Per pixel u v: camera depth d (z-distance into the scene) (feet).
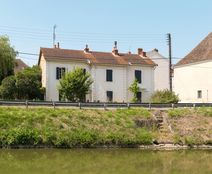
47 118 123.13
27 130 114.21
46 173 73.36
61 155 100.12
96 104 139.23
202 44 209.97
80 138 116.78
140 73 199.72
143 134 124.98
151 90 200.64
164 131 131.64
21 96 180.65
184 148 122.72
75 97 175.11
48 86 184.14
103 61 193.77
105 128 125.29
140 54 210.79
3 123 116.78
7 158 92.73
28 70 196.34
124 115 134.21
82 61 189.98
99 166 83.71
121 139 120.57
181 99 210.18
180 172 77.71
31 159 91.91
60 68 186.91
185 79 208.64
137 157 99.55
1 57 193.57
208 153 110.52
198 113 144.15
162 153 108.88
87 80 181.78
